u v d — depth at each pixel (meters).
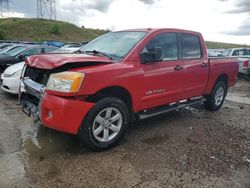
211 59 6.32
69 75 3.76
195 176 3.59
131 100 4.46
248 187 3.41
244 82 12.88
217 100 6.91
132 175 3.56
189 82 5.61
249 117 6.54
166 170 3.71
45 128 5.08
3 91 8.32
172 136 4.97
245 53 15.68
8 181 3.33
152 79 4.70
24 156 3.97
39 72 4.29
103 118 4.16
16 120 5.56
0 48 15.71
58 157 3.97
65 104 3.73
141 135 4.95
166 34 5.15
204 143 4.71
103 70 4.00
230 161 4.07
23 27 61.75
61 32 64.12
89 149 4.24
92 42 5.49
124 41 4.85
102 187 3.28
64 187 3.25
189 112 6.65
